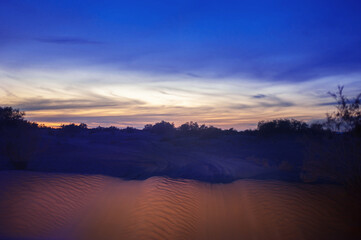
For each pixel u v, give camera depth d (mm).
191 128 51750
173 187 8977
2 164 16312
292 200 7559
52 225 6672
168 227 6582
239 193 8648
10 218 6578
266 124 34750
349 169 7473
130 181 10180
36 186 8367
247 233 6430
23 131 14898
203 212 7512
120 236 6258
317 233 6129
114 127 72500
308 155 8711
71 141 37094
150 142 41469
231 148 30328
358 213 6734
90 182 9469
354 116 7488
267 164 16328
